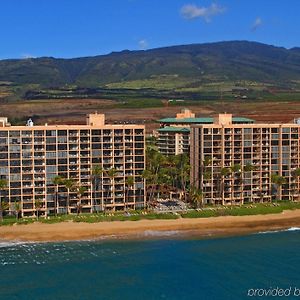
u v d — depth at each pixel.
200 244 188.25
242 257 172.62
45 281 150.75
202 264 165.50
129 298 138.75
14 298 138.62
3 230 198.12
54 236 195.38
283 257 172.00
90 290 144.12
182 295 140.38
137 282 150.00
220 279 152.12
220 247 184.38
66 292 142.75
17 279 152.25
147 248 183.00
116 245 186.38
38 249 181.62
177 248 183.12
